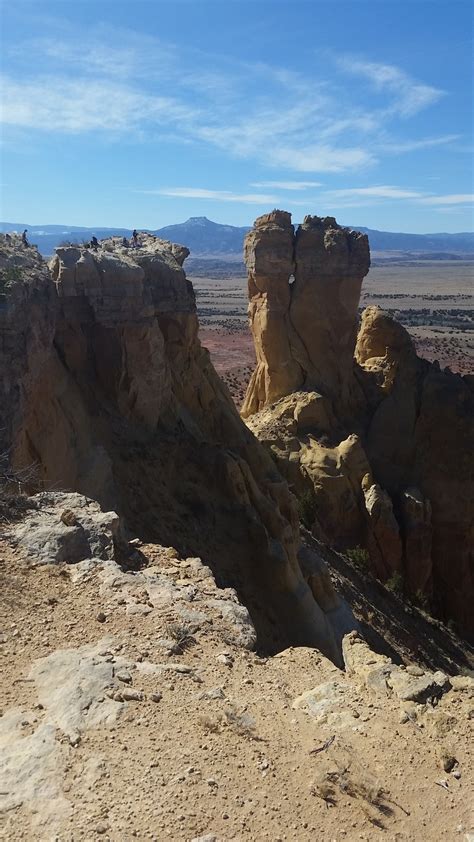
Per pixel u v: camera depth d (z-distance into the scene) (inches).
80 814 324.8
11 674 434.6
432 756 380.2
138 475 1067.3
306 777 360.2
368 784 352.8
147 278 1280.8
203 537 1060.5
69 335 1077.1
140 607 514.0
